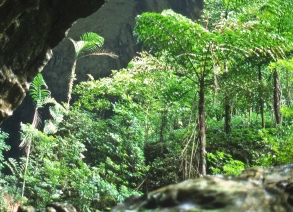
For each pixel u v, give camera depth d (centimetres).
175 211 102
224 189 105
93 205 796
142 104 1103
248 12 820
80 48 1036
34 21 478
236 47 623
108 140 966
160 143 998
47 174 822
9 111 509
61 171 807
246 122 1034
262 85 794
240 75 777
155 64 824
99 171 844
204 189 106
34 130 830
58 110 918
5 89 487
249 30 600
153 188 858
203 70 655
